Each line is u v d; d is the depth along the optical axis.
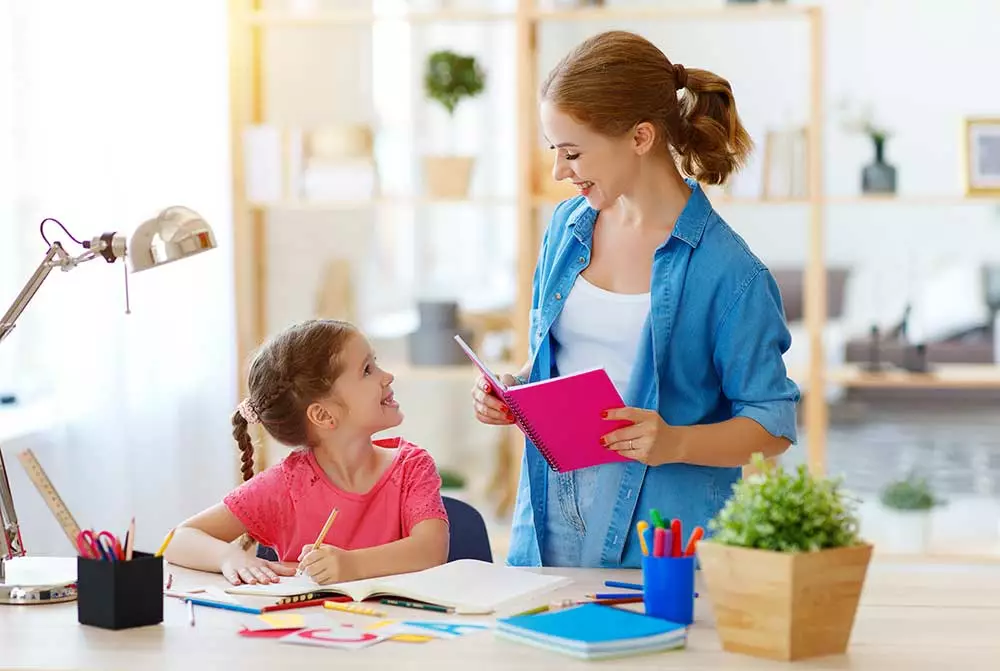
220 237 4.06
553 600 1.76
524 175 4.20
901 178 9.27
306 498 2.12
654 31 9.48
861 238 9.30
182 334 3.93
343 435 2.12
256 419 2.13
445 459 6.93
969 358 8.09
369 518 2.12
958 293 8.73
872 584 1.89
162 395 3.72
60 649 1.57
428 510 2.07
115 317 3.42
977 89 9.17
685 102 2.06
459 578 1.85
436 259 7.95
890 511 4.41
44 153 3.23
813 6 4.13
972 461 7.54
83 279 3.34
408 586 1.79
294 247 5.16
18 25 3.16
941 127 9.23
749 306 1.99
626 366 2.08
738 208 9.57
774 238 9.56
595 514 2.09
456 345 4.56
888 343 7.48
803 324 8.75
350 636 1.59
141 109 3.63
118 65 3.49
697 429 1.93
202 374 4.04
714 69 9.50
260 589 1.81
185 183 3.89
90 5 3.34
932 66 9.19
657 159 2.05
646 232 2.07
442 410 6.89
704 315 2.01
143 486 3.63
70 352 3.33
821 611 1.50
